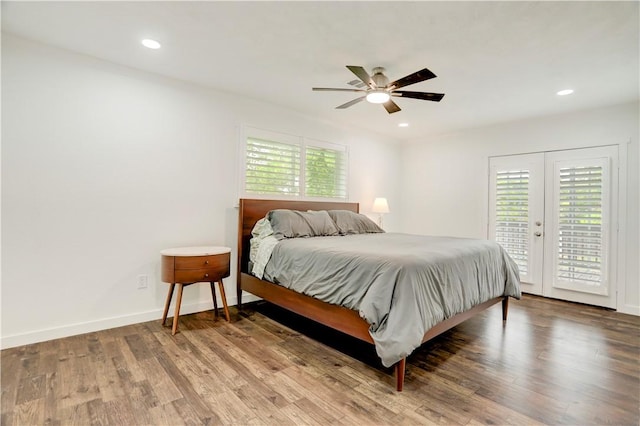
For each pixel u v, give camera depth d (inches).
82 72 104.0
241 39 93.1
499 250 124.6
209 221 133.3
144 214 117.1
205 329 112.5
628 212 139.4
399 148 226.2
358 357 92.7
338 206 178.7
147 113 117.2
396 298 76.3
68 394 71.4
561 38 89.3
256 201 142.9
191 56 104.5
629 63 104.0
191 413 65.7
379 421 64.2
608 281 143.2
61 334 101.3
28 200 95.6
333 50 98.7
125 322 113.7
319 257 99.5
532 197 167.3
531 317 130.3
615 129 143.3
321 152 174.4
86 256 105.7
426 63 105.8
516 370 85.4
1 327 92.2
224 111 136.6
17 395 70.5
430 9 77.2
